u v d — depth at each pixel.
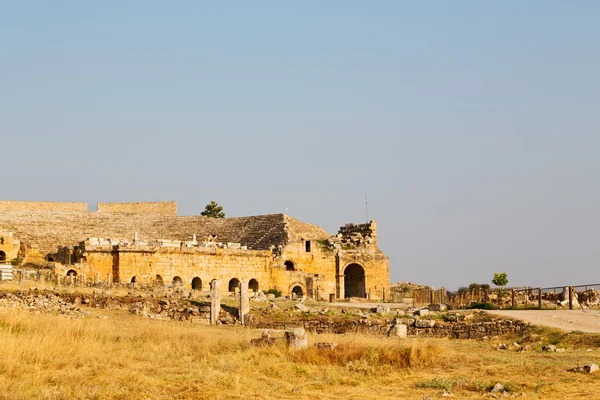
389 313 75.12
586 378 40.91
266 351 45.75
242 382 38.91
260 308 78.62
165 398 35.66
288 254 127.44
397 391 38.88
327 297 126.19
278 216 138.75
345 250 133.25
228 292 109.88
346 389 39.06
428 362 45.41
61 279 87.00
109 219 137.50
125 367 40.78
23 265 108.00
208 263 117.00
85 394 35.09
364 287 132.62
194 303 78.31
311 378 41.25
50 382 37.12
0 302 67.50
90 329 50.12
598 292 83.88
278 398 36.72
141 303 76.44
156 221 140.50
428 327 64.81
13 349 40.69
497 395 37.97
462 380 40.62
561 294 82.62
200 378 39.12
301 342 47.28
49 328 48.78
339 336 52.88
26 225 128.12
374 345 46.84
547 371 42.81
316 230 140.50
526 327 61.25
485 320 66.12
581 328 59.69
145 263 111.38
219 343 48.94
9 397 33.66
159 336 50.75
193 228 140.50
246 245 134.38
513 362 45.72
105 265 110.06
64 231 128.75
